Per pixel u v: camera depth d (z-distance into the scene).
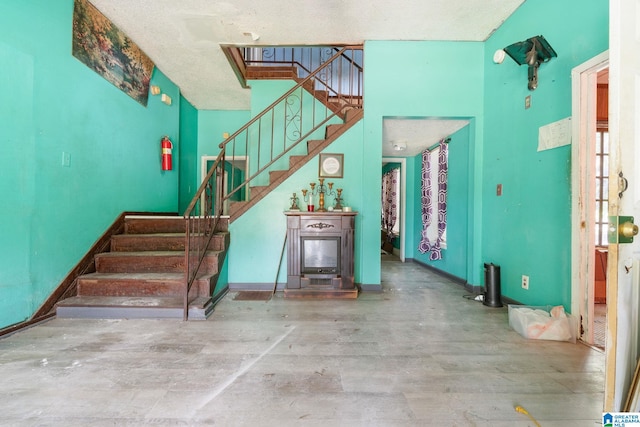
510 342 2.28
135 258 3.25
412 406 1.51
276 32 3.54
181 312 2.75
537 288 2.75
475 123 3.71
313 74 3.86
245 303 3.27
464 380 1.75
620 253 1.14
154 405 1.49
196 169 5.92
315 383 1.70
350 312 2.98
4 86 2.25
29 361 1.93
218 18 3.27
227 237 3.71
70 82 2.85
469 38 3.64
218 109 5.97
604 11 2.12
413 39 3.68
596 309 3.10
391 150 5.63
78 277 2.99
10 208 2.32
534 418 1.42
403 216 6.31
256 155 4.97
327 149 3.83
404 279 4.57
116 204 3.59
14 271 2.36
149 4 3.05
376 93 3.74
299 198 3.83
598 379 1.77
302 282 3.52
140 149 4.04
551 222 2.59
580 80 2.31
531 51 2.62
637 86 1.17
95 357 1.99
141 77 3.99
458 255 4.29
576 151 2.32
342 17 3.25
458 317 2.85
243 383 1.70
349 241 3.55
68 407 1.47
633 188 1.16
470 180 3.80
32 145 2.47
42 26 2.54
